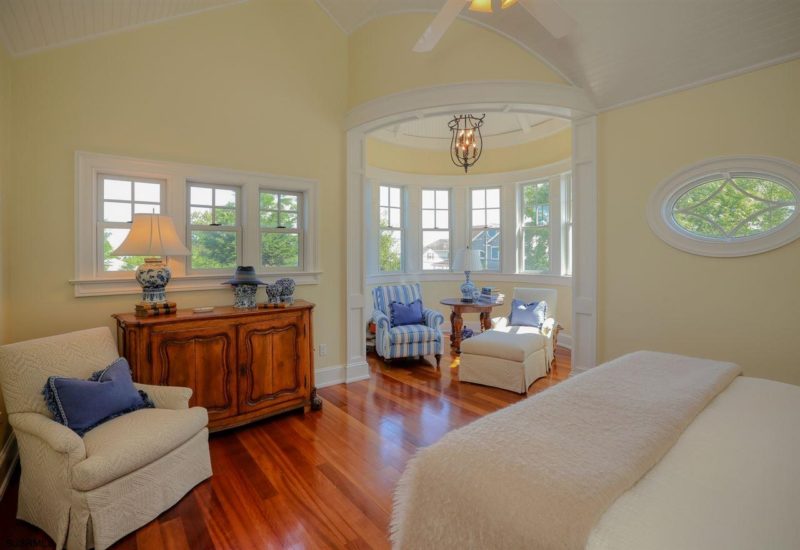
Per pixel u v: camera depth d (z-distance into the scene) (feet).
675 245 9.53
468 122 18.25
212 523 5.82
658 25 8.46
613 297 10.66
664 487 3.13
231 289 10.26
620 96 10.21
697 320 9.31
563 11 6.56
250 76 10.50
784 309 8.23
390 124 11.96
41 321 7.94
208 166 9.83
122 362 6.97
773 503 2.90
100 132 8.49
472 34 10.62
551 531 2.77
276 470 7.27
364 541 5.46
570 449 3.60
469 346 12.29
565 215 16.74
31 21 6.99
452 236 20.07
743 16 7.73
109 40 8.57
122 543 5.41
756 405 4.78
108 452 5.36
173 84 9.36
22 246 7.73
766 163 8.28
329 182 12.03
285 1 11.09
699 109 9.11
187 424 6.41
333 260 12.18
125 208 8.96
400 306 14.99
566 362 14.61
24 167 7.73
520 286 18.49
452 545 3.32
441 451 3.78
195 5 9.39
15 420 5.74
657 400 4.70
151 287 8.36
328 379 12.08
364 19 11.87
